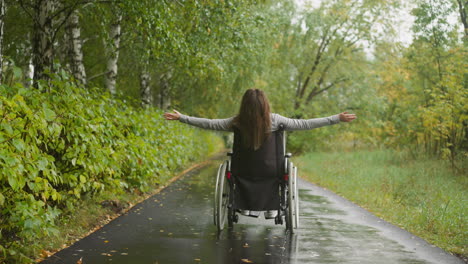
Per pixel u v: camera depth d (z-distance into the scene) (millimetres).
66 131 5707
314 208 8648
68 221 5996
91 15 10695
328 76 30281
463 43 14344
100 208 7301
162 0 9188
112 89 13547
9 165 3977
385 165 18141
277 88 29391
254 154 5582
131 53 16156
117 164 7180
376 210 8609
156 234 5828
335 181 13656
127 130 8320
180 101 26219
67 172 5938
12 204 4453
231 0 10664
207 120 5625
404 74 16766
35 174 4348
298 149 30219
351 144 31812
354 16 27625
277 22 19047
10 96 4840
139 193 9891
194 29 11430
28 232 4227
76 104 6059
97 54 17547
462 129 15461
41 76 8688
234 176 5719
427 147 19734
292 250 5105
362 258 4809
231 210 6094
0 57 6199
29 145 4582
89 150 6031
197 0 9930
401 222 7180
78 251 4855
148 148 9688
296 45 27469
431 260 4781
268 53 20203
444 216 7004
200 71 12180
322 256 4855
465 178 12867
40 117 4656
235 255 4812
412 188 11055
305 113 29391
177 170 17188
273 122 5547
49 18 8836
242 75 20453
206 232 6004
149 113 12539
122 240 5445
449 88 13672
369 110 27078
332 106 29297
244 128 5504
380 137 27625
